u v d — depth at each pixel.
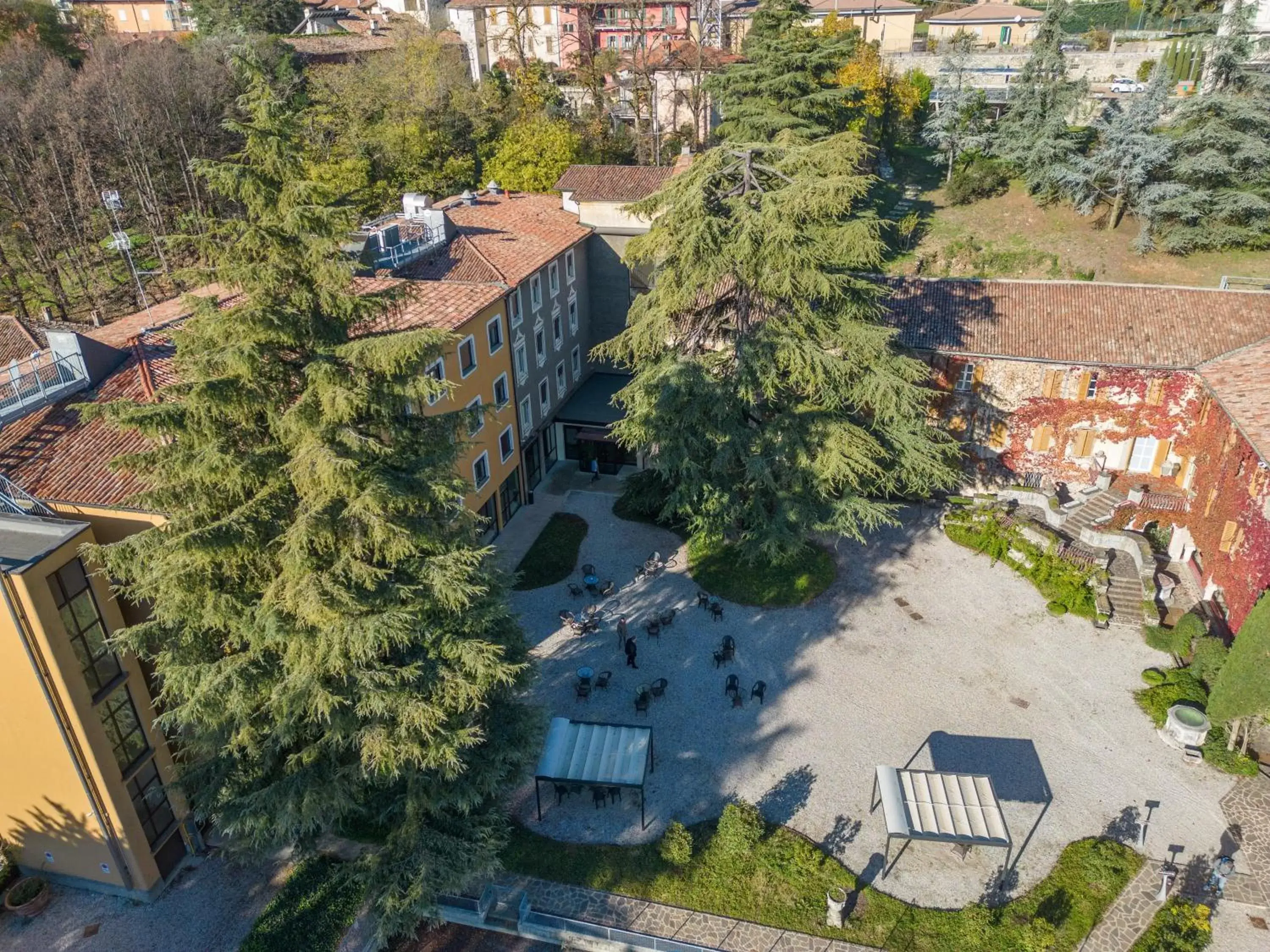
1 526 19.97
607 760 23.66
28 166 53.84
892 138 64.06
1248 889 21.56
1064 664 29.30
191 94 60.97
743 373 29.17
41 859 22.27
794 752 25.98
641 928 20.98
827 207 26.31
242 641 19.61
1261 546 27.50
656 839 23.28
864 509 30.95
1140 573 32.28
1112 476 37.16
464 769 19.95
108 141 56.88
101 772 20.08
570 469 43.19
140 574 17.36
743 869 22.33
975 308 37.69
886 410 29.20
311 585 17.03
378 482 17.50
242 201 18.39
